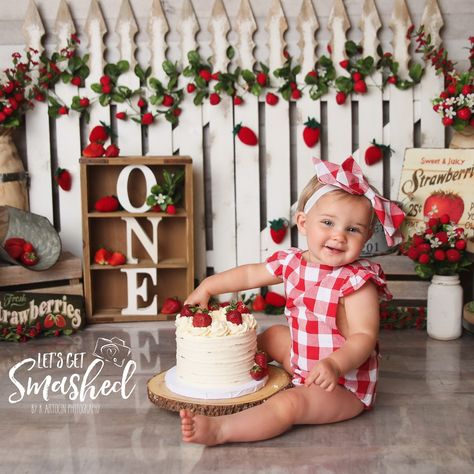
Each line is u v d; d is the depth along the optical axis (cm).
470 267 330
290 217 338
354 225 205
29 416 216
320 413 203
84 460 186
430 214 306
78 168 333
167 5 328
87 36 328
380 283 208
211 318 210
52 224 331
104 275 332
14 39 329
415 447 192
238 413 195
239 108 331
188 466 182
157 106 332
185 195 320
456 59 330
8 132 318
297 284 213
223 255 341
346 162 211
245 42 328
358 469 180
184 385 210
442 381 244
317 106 331
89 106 330
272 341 236
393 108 329
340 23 325
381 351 279
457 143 311
